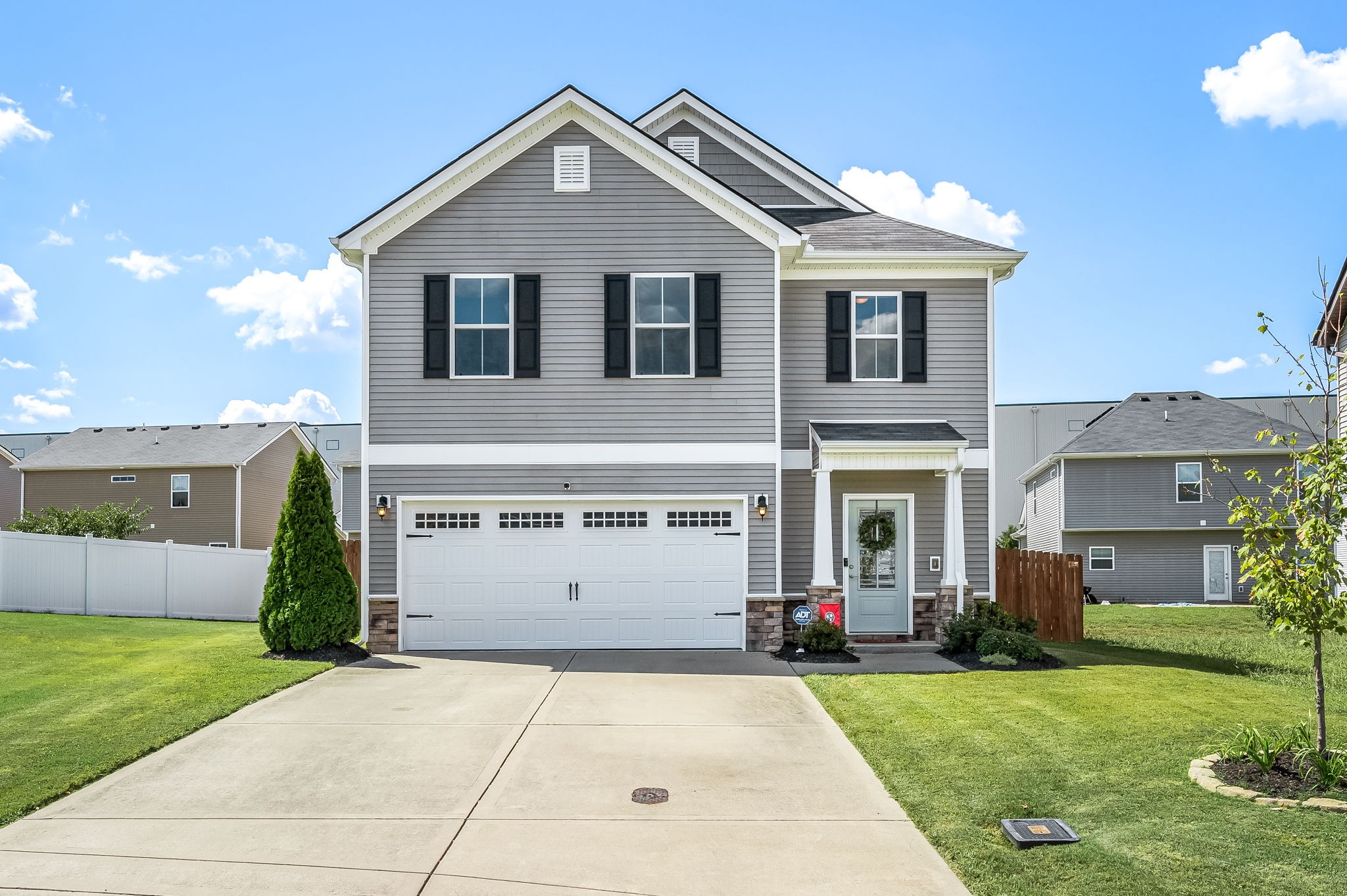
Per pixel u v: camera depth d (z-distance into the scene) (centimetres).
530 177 1409
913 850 598
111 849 598
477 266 1401
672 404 1400
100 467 3428
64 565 2034
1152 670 1188
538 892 535
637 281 1409
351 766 786
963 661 1259
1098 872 546
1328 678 1155
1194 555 3147
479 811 675
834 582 1364
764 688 1102
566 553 1402
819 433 1421
